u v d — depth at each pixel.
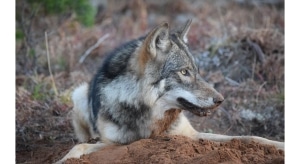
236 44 15.77
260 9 19.62
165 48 9.30
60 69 15.95
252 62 15.25
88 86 11.20
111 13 21.89
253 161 8.25
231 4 21.58
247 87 14.48
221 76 14.92
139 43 9.69
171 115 9.68
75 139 12.08
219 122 13.35
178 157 8.27
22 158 11.23
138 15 21.64
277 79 14.68
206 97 9.16
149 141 9.07
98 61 16.75
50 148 11.55
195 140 9.38
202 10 21.73
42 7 16.56
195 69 9.48
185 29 10.06
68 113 13.09
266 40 15.64
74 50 16.72
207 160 8.08
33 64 15.65
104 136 9.66
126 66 9.57
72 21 18.00
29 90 14.34
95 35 18.05
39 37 16.67
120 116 9.52
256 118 13.41
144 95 9.33
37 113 13.05
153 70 9.27
